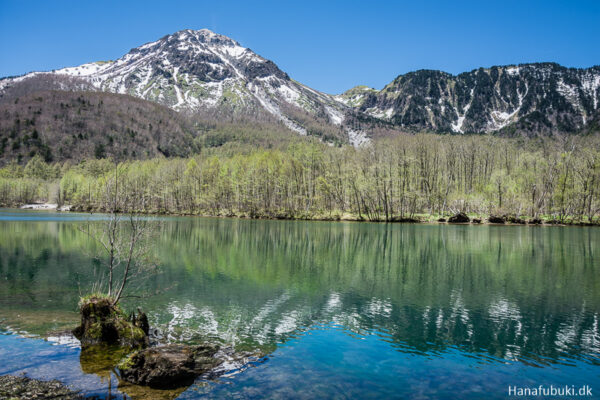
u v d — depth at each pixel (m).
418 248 50.47
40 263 35.72
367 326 19.59
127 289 26.72
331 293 26.58
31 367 13.45
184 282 29.25
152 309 21.67
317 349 16.27
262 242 55.94
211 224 90.50
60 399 11.23
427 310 22.69
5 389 11.69
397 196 105.31
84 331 16.38
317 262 39.53
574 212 97.19
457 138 144.75
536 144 150.38
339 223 96.69
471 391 12.91
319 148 131.00
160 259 39.69
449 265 38.31
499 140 144.25
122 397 11.48
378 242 56.94
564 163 97.50
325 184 120.44
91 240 52.59
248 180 123.69
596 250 48.66
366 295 26.20
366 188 102.00
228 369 13.87
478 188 115.31
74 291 25.31
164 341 16.45
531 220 93.62
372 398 12.16
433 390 12.88
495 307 23.45
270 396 11.92
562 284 29.92
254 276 32.06
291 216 115.81
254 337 17.55
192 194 145.12
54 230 64.81
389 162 105.44
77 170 173.00
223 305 22.95
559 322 20.55
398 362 15.16
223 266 36.41
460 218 97.88
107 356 14.53
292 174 126.31
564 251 47.78
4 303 22.11
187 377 12.91
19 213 117.56
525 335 18.58
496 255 44.78
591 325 20.11
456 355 16.02
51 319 19.14
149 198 126.44
